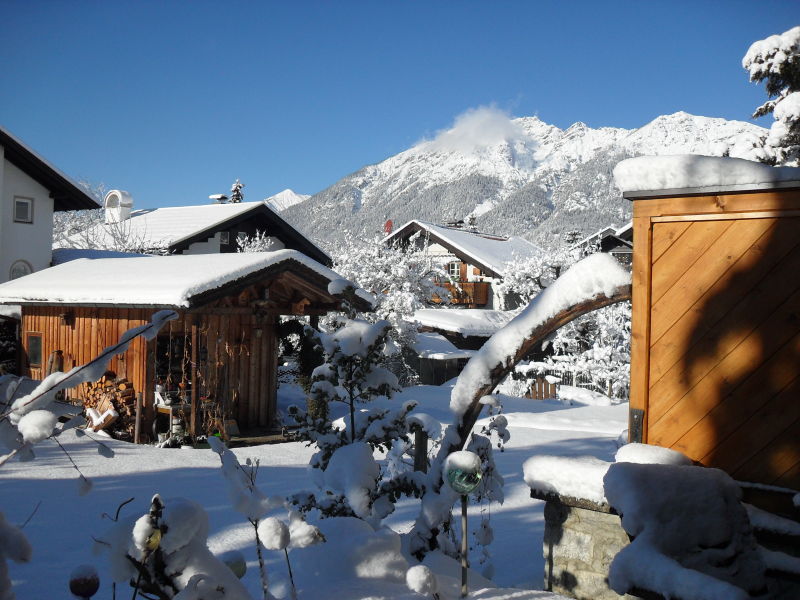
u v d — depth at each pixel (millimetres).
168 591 2432
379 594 3977
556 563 5641
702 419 5203
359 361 6059
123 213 35281
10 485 9250
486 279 41094
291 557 6473
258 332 15570
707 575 3834
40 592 5609
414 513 8547
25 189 23984
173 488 9547
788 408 4859
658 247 5430
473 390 5863
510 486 10180
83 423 2324
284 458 12266
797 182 4770
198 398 14133
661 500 4266
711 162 5094
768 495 4883
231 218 30594
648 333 5449
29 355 16625
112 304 14047
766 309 4957
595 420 16844
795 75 15078
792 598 4469
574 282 5703
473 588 4938
